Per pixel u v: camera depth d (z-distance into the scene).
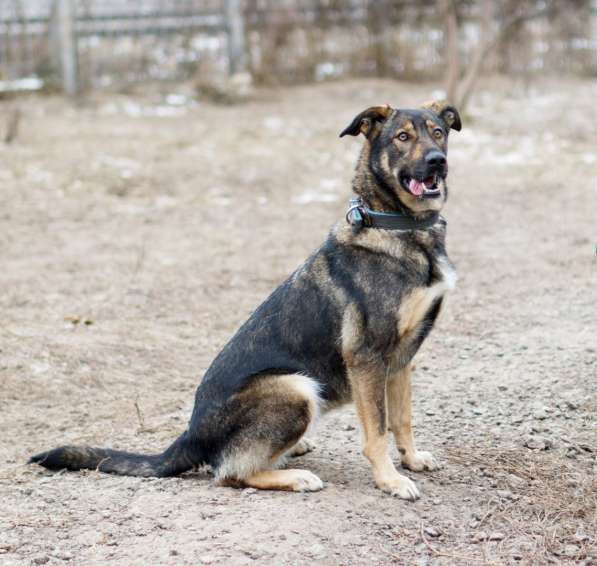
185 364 7.17
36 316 8.04
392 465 4.97
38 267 9.52
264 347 5.04
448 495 4.92
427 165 4.84
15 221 11.11
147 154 14.31
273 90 20.38
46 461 5.20
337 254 5.05
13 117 14.86
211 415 4.99
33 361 6.99
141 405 6.41
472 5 21.09
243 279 9.21
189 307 8.41
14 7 18.61
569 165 13.73
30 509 4.75
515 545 4.39
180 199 12.34
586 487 4.96
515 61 21.09
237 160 14.20
